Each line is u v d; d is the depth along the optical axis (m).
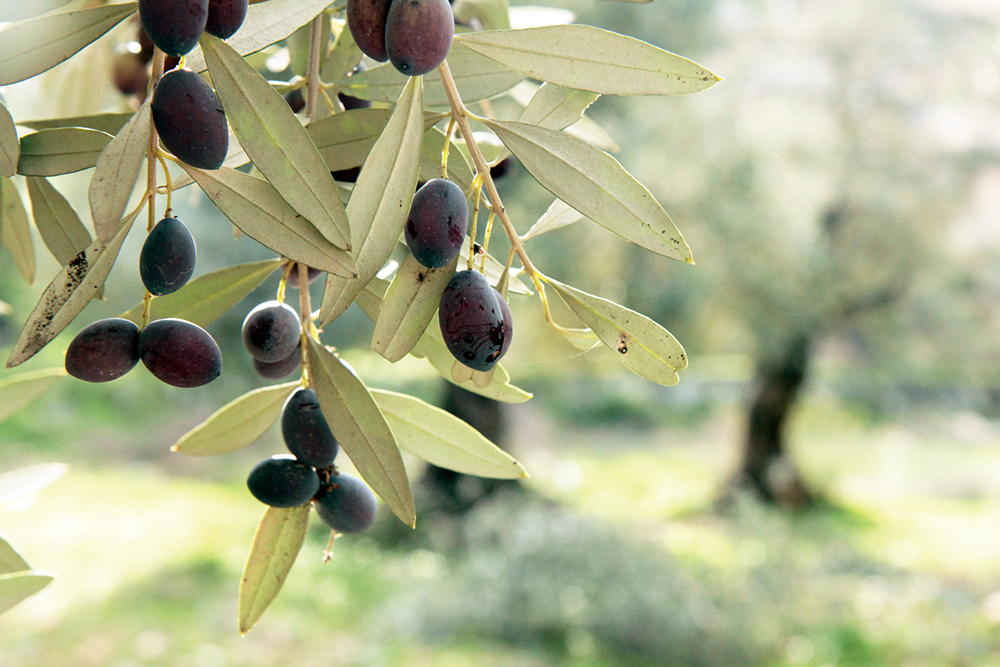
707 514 10.34
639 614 6.38
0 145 0.57
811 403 14.99
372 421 0.61
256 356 0.69
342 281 0.54
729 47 8.58
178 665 5.87
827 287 9.00
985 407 15.54
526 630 6.51
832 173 8.91
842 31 8.92
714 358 18.20
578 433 14.79
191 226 7.03
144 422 12.94
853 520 10.34
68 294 0.56
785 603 7.14
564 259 7.58
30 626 6.43
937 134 9.34
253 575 0.72
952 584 8.02
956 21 8.88
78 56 1.09
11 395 0.92
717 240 8.34
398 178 0.55
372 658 6.09
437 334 0.73
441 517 9.22
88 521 8.97
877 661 6.34
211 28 0.52
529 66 0.60
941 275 9.68
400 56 0.52
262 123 0.53
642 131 7.53
